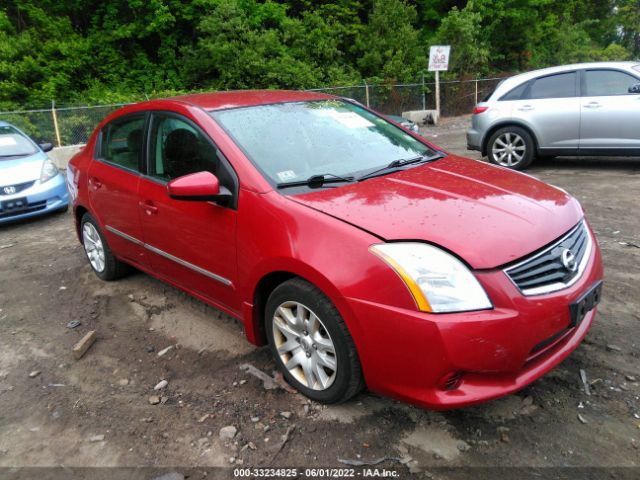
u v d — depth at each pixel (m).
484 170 3.35
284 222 2.69
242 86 18.39
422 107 19.72
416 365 2.29
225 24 18.16
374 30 21.84
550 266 2.46
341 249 2.44
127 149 4.01
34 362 3.48
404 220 2.50
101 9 19.02
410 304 2.26
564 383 2.85
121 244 4.21
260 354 3.36
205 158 3.20
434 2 24.38
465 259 2.30
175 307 4.14
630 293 3.79
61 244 6.13
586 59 28.30
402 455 2.43
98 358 3.47
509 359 2.27
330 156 3.29
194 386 3.07
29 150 7.89
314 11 21.16
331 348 2.60
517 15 24.34
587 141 7.51
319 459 2.44
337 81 19.78
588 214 5.71
